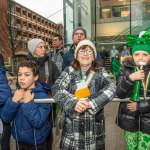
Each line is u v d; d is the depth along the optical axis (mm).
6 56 23906
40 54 3734
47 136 2559
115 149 3830
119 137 4309
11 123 2523
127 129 2488
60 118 4059
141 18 17906
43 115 2377
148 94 2420
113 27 18266
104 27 18312
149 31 2312
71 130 2244
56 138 4168
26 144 2500
